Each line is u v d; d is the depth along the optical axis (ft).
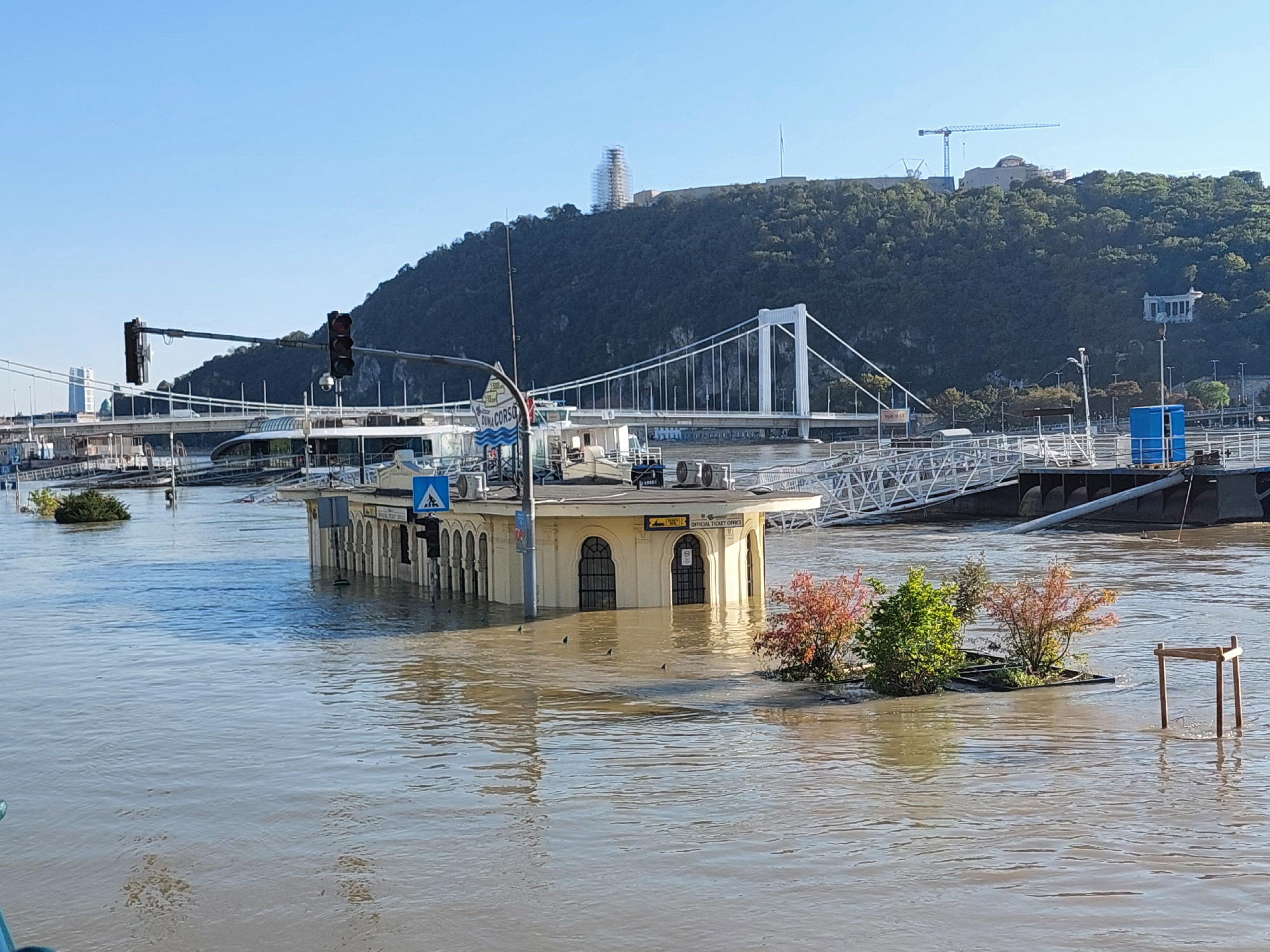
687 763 56.44
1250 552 160.15
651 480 136.46
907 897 39.09
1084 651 86.58
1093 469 224.12
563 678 78.95
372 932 38.04
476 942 36.99
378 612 112.47
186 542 207.10
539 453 164.35
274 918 39.50
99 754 61.77
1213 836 43.86
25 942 38.27
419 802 51.29
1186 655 60.59
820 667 77.10
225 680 80.94
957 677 74.90
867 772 53.88
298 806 51.31
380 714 69.05
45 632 106.73
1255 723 62.03
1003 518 239.50
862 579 133.39
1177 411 236.84
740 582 113.19
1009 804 48.42
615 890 40.55
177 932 38.70
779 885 40.50
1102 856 42.19
